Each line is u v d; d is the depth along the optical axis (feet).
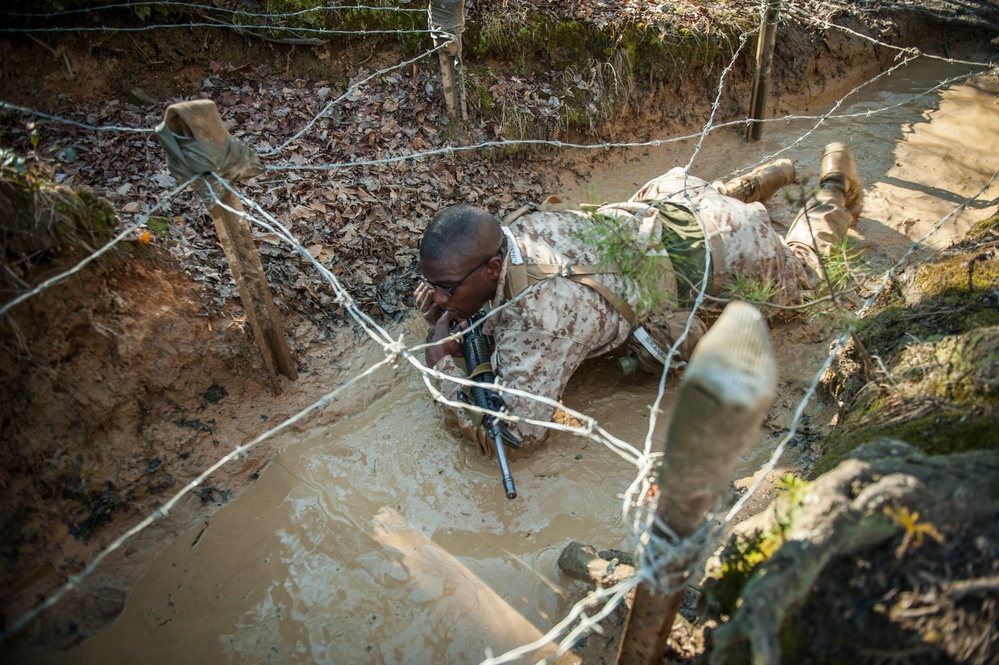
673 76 17.10
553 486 10.66
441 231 9.81
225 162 8.82
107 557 9.69
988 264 9.77
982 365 8.06
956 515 6.12
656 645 6.86
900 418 8.08
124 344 10.25
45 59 13.88
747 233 11.27
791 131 17.52
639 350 11.10
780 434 11.00
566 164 16.17
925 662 5.84
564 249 10.63
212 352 11.05
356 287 12.89
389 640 8.98
